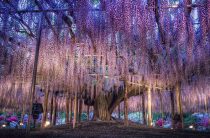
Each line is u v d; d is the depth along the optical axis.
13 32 8.58
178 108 11.44
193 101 15.50
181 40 7.75
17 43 10.04
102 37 8.22
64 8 7.10
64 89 12.27
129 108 19.23
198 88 13.69
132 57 10.08
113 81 11.77
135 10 6.79
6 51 10.44
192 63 10.27
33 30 8.18
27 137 5.95
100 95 12.69
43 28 8.29
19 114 16.11
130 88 12.45
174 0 6.62
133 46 8.88
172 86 12.28
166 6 6.54
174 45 8.64
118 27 7.14
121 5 6.86
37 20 7.75
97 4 7.07
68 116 12.18
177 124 11.00
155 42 8.50
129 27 7.01
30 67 11.14
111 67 10.63
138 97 17.77
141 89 12.50
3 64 11.38
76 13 7.26
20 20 7.74
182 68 10.86
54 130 7.75
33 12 7.29
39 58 10.20
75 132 7.28
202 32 7.30
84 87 12.10
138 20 6.84
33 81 6.57
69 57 9.98
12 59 11.05
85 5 7.05
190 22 7.07
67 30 8.56
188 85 13.65
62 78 11.36
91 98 12.72
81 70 10.98
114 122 11.34
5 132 6.40
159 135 7.05
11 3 7.15
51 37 9.15
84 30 7.91
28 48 10.41
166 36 7.56
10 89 14.90
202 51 8.88
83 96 12.68
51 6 7.14
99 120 12.22
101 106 12.72
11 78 13.02
